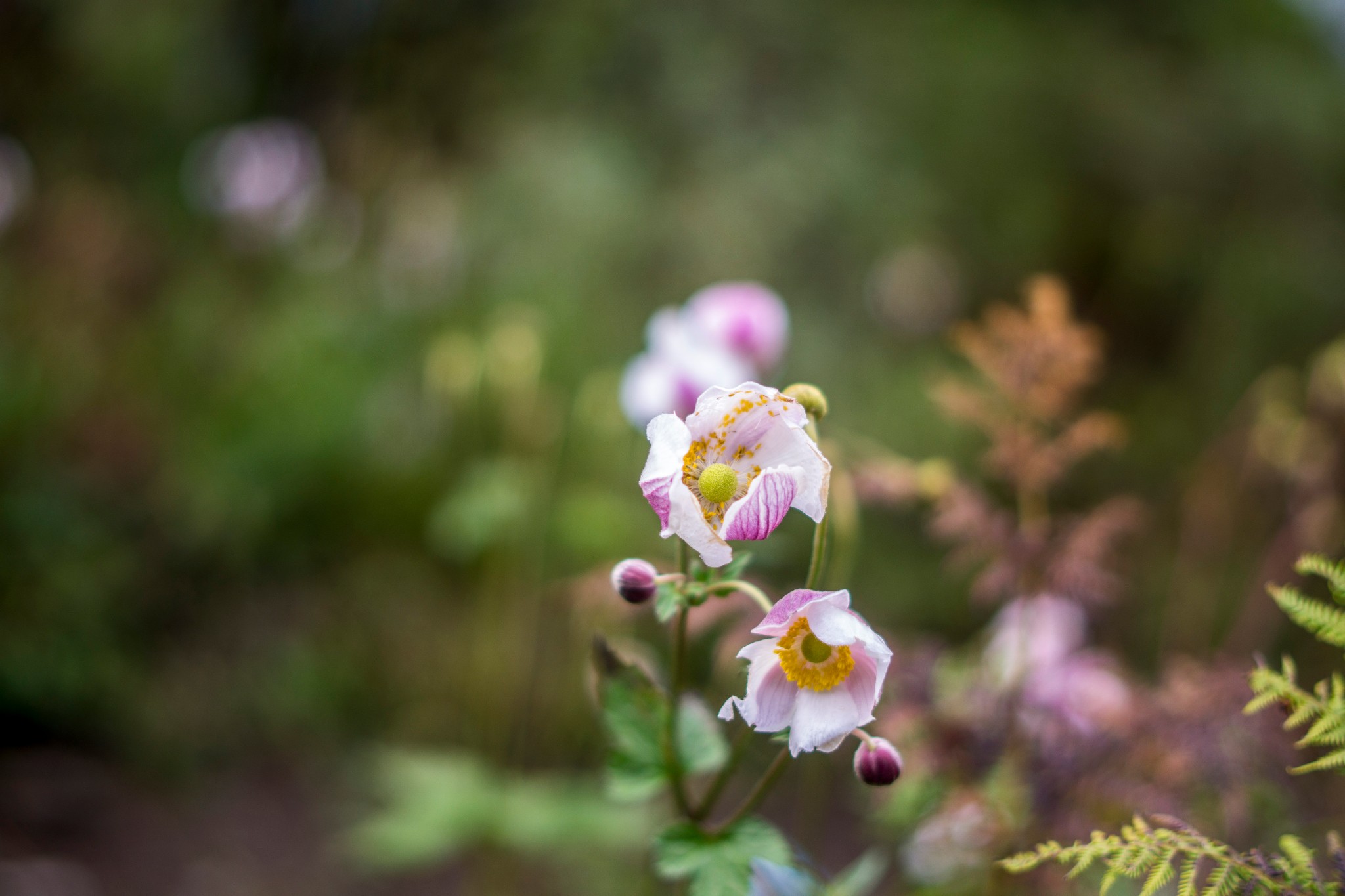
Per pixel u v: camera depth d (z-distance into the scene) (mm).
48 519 1578
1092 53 2209
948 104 2031
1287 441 1046
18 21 2342
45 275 1976
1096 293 2168
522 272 1810
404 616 1711
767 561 727
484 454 1714
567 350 1701
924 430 1704
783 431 516
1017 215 2051
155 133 2426
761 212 1795
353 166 2260
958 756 704
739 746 574
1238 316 2088
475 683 1374
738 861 550
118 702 1498
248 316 2100
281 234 2238
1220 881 490
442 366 1268
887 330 1874
